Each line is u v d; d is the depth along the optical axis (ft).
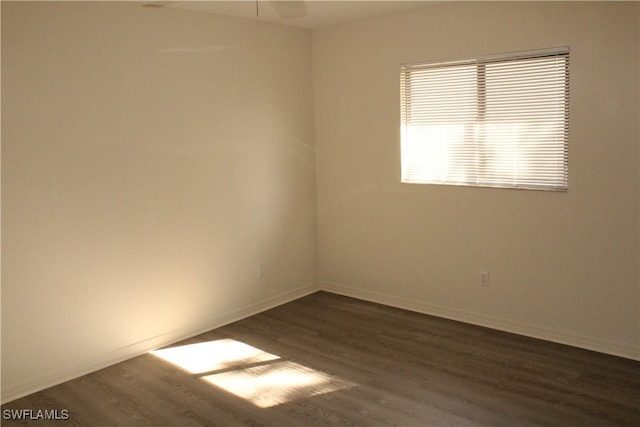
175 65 13.48
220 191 14.83
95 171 12.11
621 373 11.67
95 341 12.42
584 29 12.19
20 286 11.11
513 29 13.20
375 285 16.84
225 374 12.11
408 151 15.60
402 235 15.96
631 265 12.21
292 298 17.34
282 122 16.42
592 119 12.32
